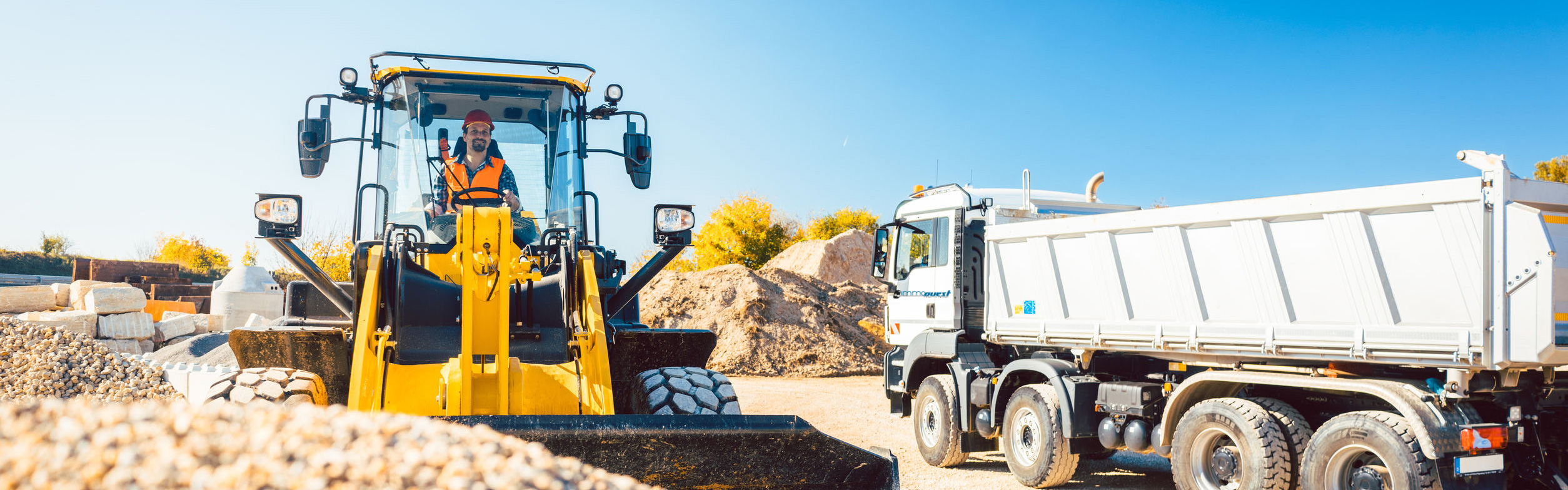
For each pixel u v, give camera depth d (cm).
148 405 204
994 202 812
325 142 548
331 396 507
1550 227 438
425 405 429
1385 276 488
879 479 377
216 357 1093
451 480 187
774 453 366
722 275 2008
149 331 1509
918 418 832
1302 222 529
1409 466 454
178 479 174
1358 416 487
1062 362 697
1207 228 580
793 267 3073
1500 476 468
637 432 348
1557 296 425
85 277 2073
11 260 4709
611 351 558
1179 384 615
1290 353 530
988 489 700
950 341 802
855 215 4756
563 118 601
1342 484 496
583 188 609
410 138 573
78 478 172
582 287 508
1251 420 534
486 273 467
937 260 852
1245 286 557
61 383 654
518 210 580
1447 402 470
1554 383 492
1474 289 446
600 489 206
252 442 190
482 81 588
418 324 465
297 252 515
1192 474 572
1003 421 743
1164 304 608
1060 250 690
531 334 480
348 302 532
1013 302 739
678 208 571
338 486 179
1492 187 438
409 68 572
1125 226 630
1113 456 845
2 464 175
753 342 1698
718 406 475
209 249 5272
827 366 1644
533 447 217
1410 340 473
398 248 493
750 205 4119
